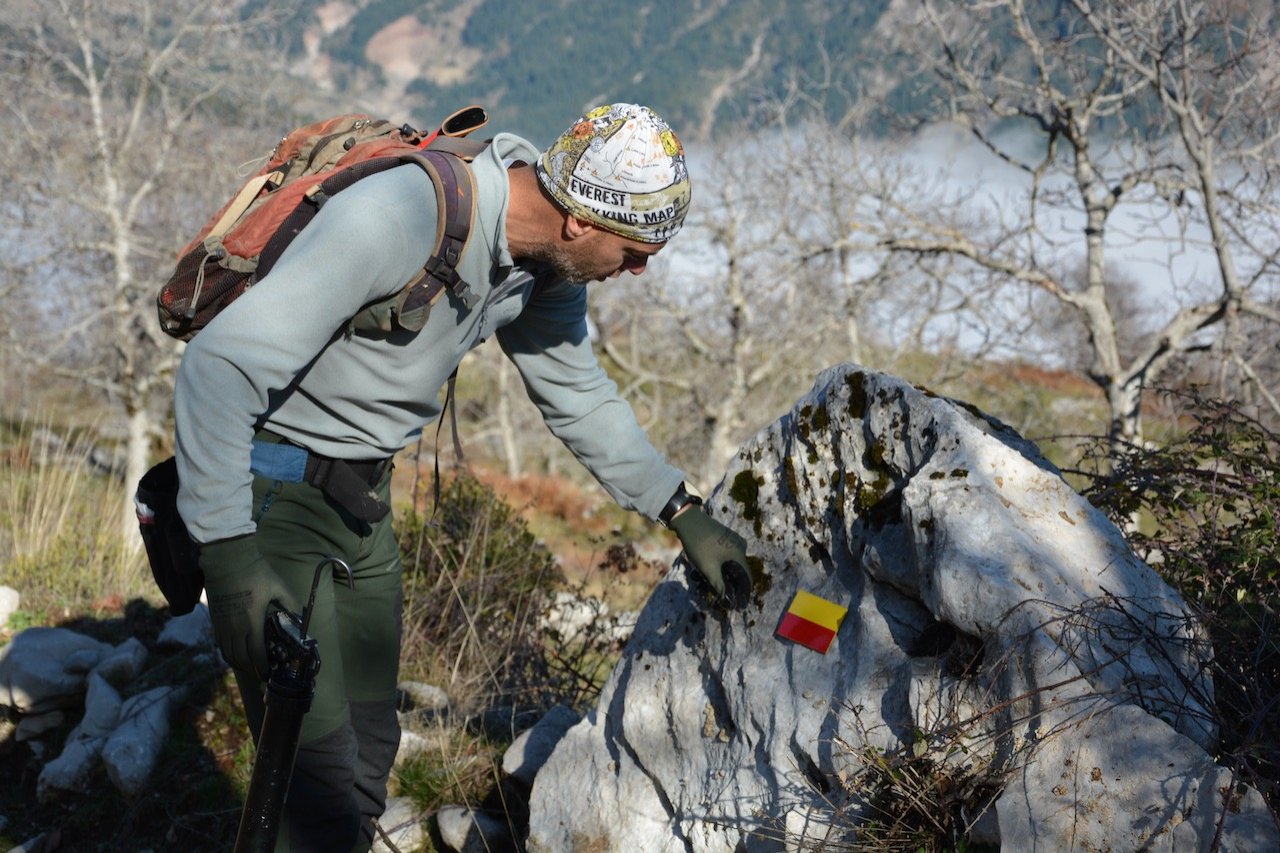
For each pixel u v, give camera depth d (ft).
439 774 10.31
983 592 6.27
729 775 7.59
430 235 6.25
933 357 56.03
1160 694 6.13
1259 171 34.99
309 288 5.94
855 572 7.52
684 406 69.97
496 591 14.53
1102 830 5.61
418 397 6.82
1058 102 37.09
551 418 7.95
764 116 60.75
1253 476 8.33
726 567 7.75
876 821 6.56
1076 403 45.93
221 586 6.09
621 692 8.52
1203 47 33.35
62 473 20.27
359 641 7.70
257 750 6.19
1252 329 33.60
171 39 62.18
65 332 60.90
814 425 7.93
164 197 63.05
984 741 6.17
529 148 6.83
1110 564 6.70
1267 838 5.18
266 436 6.88
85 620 14.55
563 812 8.48
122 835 10.53
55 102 60.95
